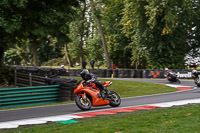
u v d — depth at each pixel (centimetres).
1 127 1015
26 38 3111
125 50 6156
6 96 1705
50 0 2788
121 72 4322
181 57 4888
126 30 5300
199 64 5397
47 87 1928
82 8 7088
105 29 6581
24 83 2700
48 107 1627
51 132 876
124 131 852
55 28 2762
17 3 2362
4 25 2383
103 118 1137
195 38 5625
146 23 4859
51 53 9300
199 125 898
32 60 9425
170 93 2266
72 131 877
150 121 1015
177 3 4706
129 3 5034
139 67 6481
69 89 2003
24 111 1467
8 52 9662
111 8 6138
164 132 815
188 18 4897
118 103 1505
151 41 4878
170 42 4775
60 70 4628
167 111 1262
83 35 7469
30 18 2716
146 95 2206
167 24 4544
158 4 4531
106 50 5253
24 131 913
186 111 1224
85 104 1384
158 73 4059
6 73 2858
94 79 1384
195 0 5341
